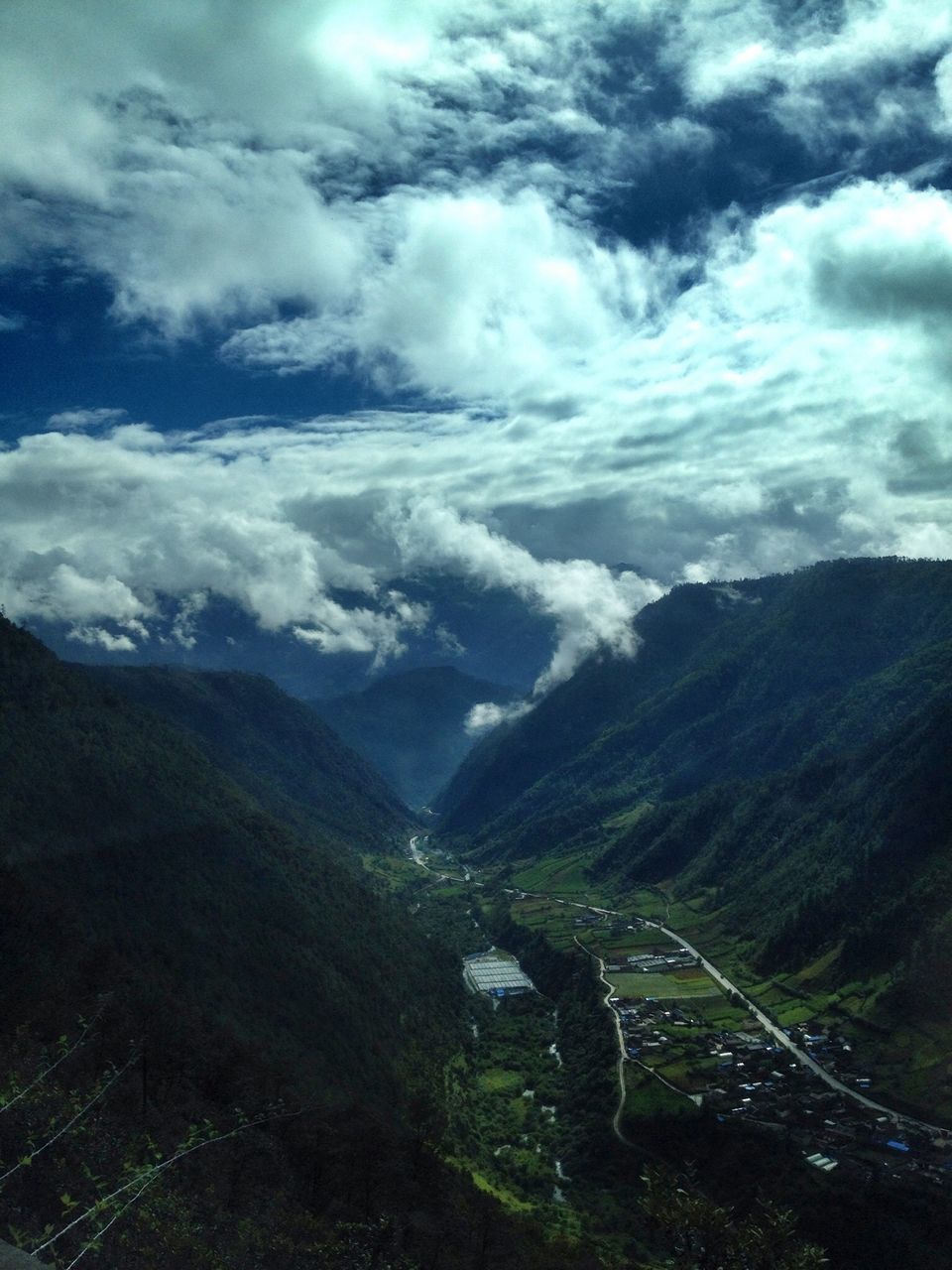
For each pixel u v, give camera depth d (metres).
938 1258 82.31
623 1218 100.69
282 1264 47.62
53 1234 20.20
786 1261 43.66
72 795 134.62
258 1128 72.25
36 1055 58.31
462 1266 67.50
